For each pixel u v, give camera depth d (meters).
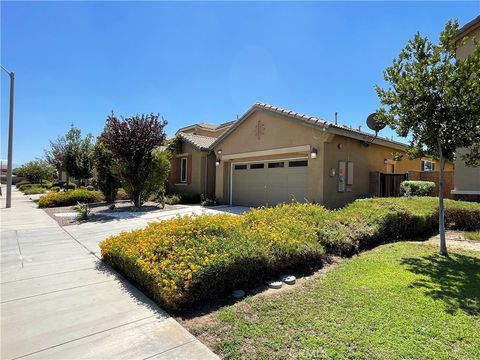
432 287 4.15
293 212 7.08
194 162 18.03
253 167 14.31
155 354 2.74
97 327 3.24
